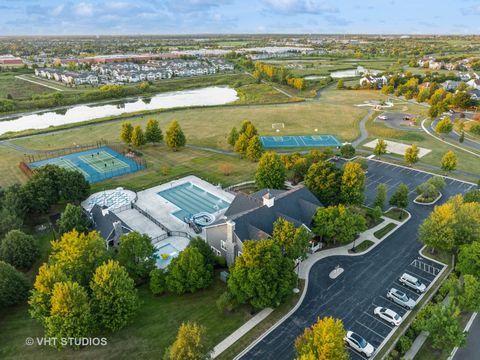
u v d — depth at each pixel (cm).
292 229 5041
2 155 10519
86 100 19200
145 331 4291
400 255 5844
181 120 14575
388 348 4119
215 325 4397
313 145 11425
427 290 5047
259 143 9762
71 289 3916
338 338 3344
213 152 10831
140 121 14438
